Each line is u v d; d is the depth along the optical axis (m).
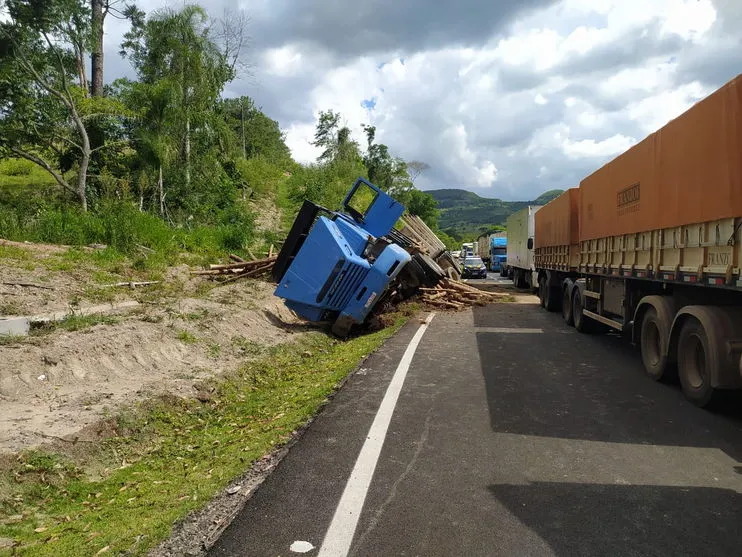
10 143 21.22
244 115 53.03
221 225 23.58
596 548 3.29
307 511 3.74
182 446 5.35
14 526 3.71
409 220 24.33
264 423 5.89
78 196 20.95
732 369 5.90
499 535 3.44
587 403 6.49
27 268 11.38
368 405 6.32
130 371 7.11
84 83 23.58
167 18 24.42
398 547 3.30
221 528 3.52
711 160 6.21
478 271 38.44
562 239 14.74
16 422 5.07
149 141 23.06
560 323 13.95
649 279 8.20
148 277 13.88
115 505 4.04
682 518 3.67
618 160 9.73
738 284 5.70
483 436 5.30
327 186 37.31
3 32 19.09
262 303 12.77
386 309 15.70
